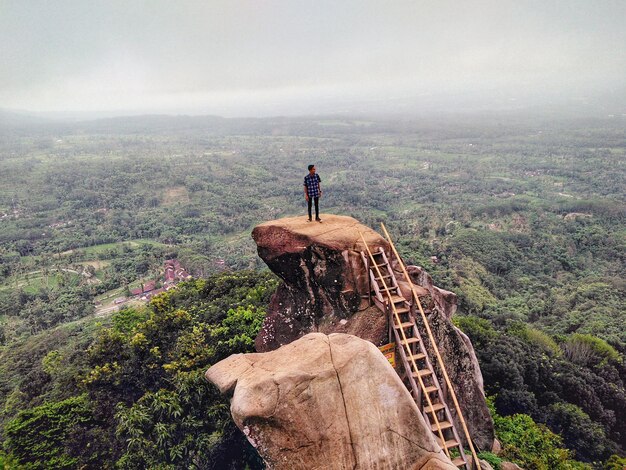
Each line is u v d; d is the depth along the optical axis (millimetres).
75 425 19562
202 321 25734
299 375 6793
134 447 18344
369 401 6984
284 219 14516
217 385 7812
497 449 13867
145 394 19953
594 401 28234
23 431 18875
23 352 46531
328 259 12586
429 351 11719
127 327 29484
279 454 6570
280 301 14758
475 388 12797
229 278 33625
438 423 9070
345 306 12375
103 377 21281
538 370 29391
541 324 52250
